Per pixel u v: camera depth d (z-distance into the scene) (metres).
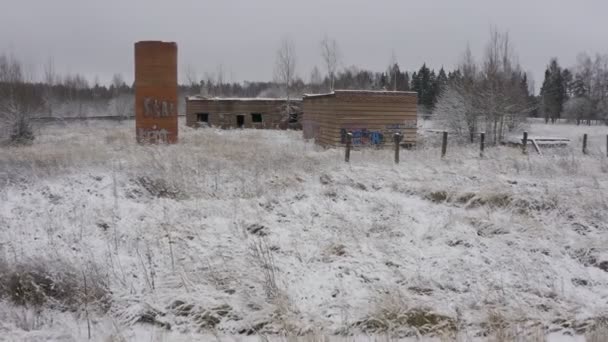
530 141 23.83
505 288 7.04
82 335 6.13
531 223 9.55
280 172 14.20
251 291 6.88
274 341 5.84
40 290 7.04
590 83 80.88
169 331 6.19
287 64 57.53
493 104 26.73
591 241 8.59
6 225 10.44
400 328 6.05
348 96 23.02
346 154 15.93
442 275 7.31
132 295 6.88
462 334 5.97
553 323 6.20
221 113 44.66
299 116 44.22
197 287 7.00
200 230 9.52
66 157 17.00
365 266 7.60
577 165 15.15
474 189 11.62
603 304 6.68
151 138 25.70
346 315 6.18
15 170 14.94
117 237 9.39
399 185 12.51
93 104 73.62
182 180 13.23
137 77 26.28
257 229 9.52
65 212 11.21
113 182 13.36
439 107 29.67
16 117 28.08
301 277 7.40
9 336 5.89
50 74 63.31
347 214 10.28
